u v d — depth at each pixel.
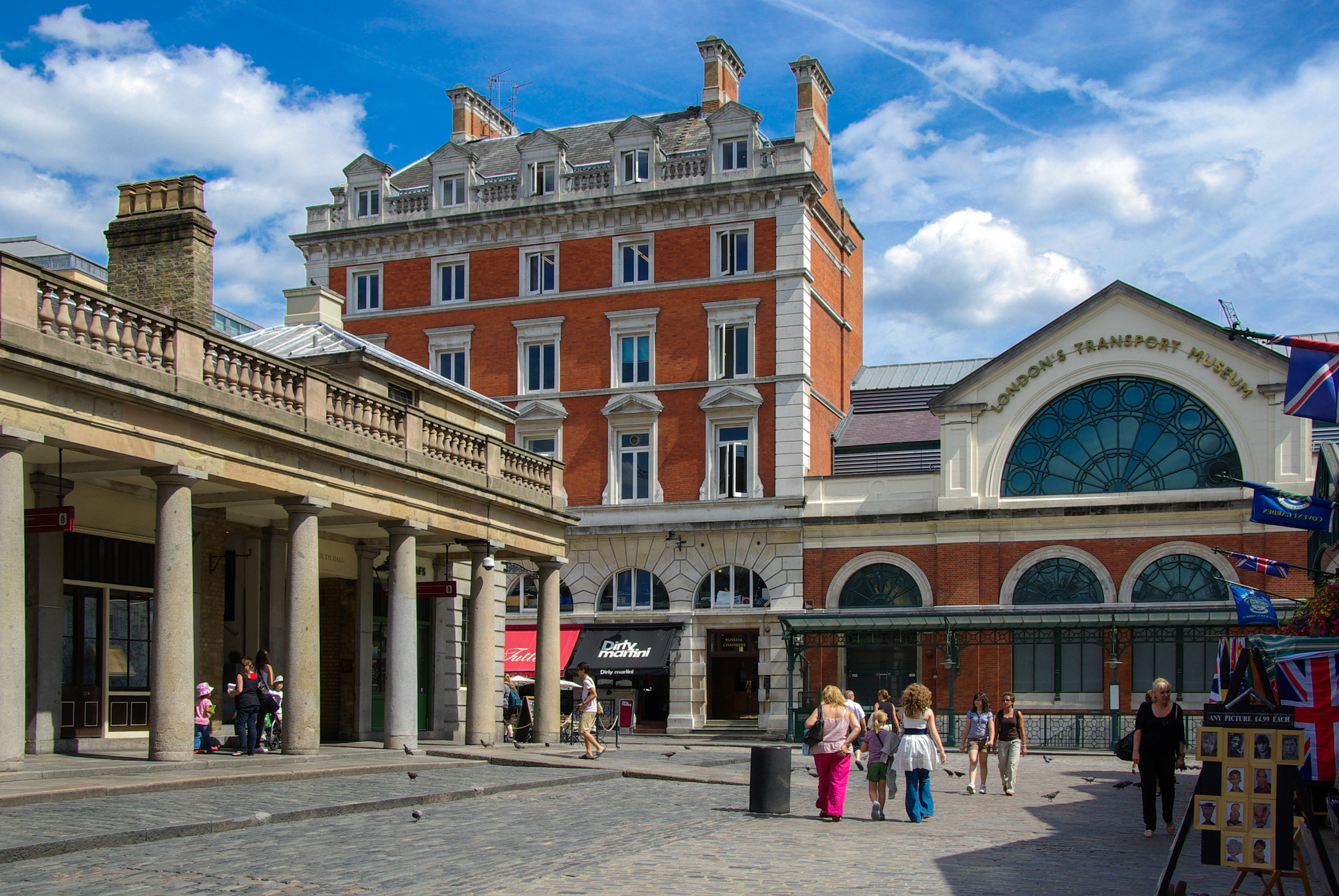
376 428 24.56
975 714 22.81
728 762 29.48
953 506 43.19
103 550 22.61
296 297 32.75
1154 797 15.84
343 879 11.36
